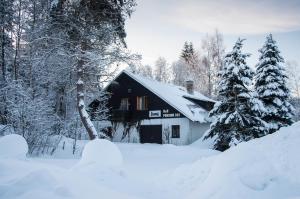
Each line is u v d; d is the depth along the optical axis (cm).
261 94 2317
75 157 1448
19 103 1402
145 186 650
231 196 436
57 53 1620
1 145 707
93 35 1560
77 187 424
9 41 1739
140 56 1633
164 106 2722
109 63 1619
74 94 2064
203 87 4325
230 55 1930
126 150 2028
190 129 2580
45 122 1502
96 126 2408
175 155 1762
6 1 1648
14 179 412
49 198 351
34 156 1317
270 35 2402
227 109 1919
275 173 447
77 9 1544
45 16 1722
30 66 1659
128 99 2947
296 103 4734
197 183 613
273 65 2323
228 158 545
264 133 1831
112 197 435
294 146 488
